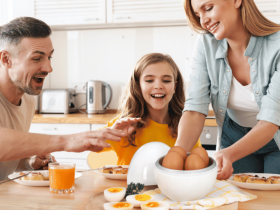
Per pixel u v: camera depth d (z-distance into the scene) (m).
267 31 1.10
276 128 1.00
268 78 1.15
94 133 0.86
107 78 2.96
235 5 1.04
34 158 1.14
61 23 2.72
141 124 1.36
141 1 2.60
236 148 0.92
